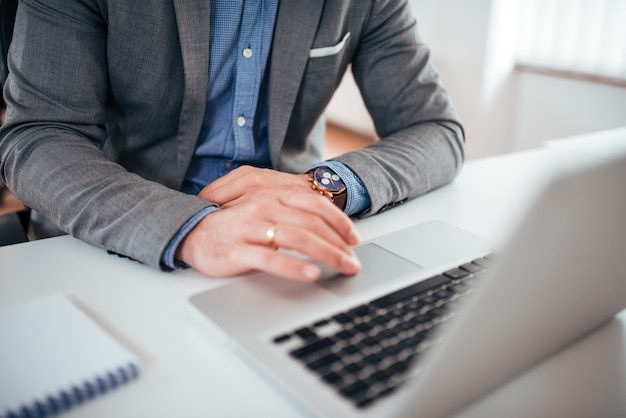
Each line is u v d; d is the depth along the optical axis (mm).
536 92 2371
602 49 2068
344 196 819
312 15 1027
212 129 1062
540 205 373
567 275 434
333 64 1079
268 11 1004
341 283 601
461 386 422
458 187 987
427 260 661
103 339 498
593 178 390
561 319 481
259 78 1031
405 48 1121
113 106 1015
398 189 872
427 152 961
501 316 407
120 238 679
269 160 1135
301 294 577
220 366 500
